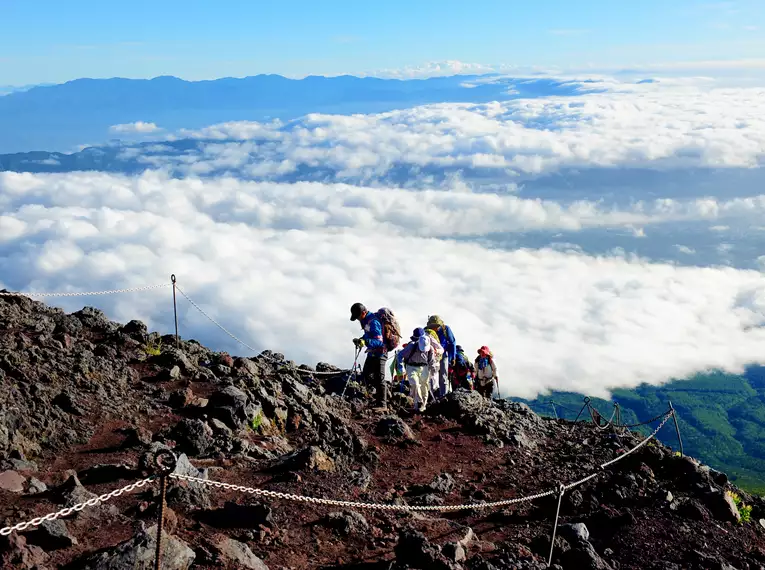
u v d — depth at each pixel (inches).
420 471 449.7
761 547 398.6
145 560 253.0
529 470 468.8
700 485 448.1
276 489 366.3
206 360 614.2
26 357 474.9
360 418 560.4
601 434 570.6
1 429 359.9
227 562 276.7
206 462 387.5
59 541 270.5
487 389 714.8
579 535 379.9
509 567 321.4
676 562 369.7
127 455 378.9
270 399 493.0
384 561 312.0
